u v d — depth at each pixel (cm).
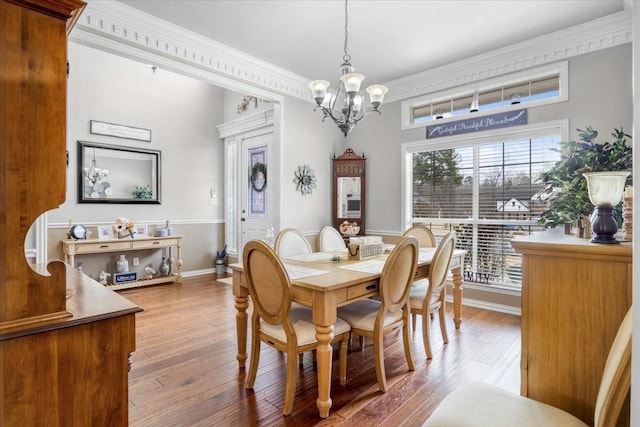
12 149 100
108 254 486
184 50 342
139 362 259
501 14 304
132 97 509
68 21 119
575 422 113
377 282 227
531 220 367
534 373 133
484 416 116
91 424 112
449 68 411
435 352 277
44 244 280
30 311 104
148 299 431
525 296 135
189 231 573
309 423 188
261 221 554
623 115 313
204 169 595
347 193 507
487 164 398
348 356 271
